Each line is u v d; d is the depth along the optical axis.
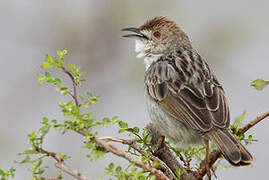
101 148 6.63
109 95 14.14
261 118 8.12
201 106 9.30
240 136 8.38
